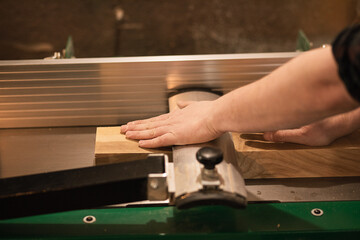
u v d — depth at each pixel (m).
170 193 0.68
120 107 0.98
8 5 2.90
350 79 0.47
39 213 0.67
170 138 0.79
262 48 2.58
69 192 0.65
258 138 0.88
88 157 0.92
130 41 2.61
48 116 0.98
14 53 2.41
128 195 0.67
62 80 0.92
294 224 0.74
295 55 0.93
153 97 0.97
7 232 0.71
